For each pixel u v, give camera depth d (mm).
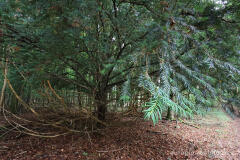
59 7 1061
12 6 1102
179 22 990
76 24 1089
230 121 3803
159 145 2270
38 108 2799
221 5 1258
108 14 1414
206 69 1114
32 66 1418
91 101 2193
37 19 1186
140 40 1299
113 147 2047
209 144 2508
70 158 1701
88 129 2395
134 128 2898
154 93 750
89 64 1818
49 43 1280
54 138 2188
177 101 882
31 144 1979
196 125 3547
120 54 1639
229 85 1077
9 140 2086
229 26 1237
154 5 1271
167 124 3543
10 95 2861
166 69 899
